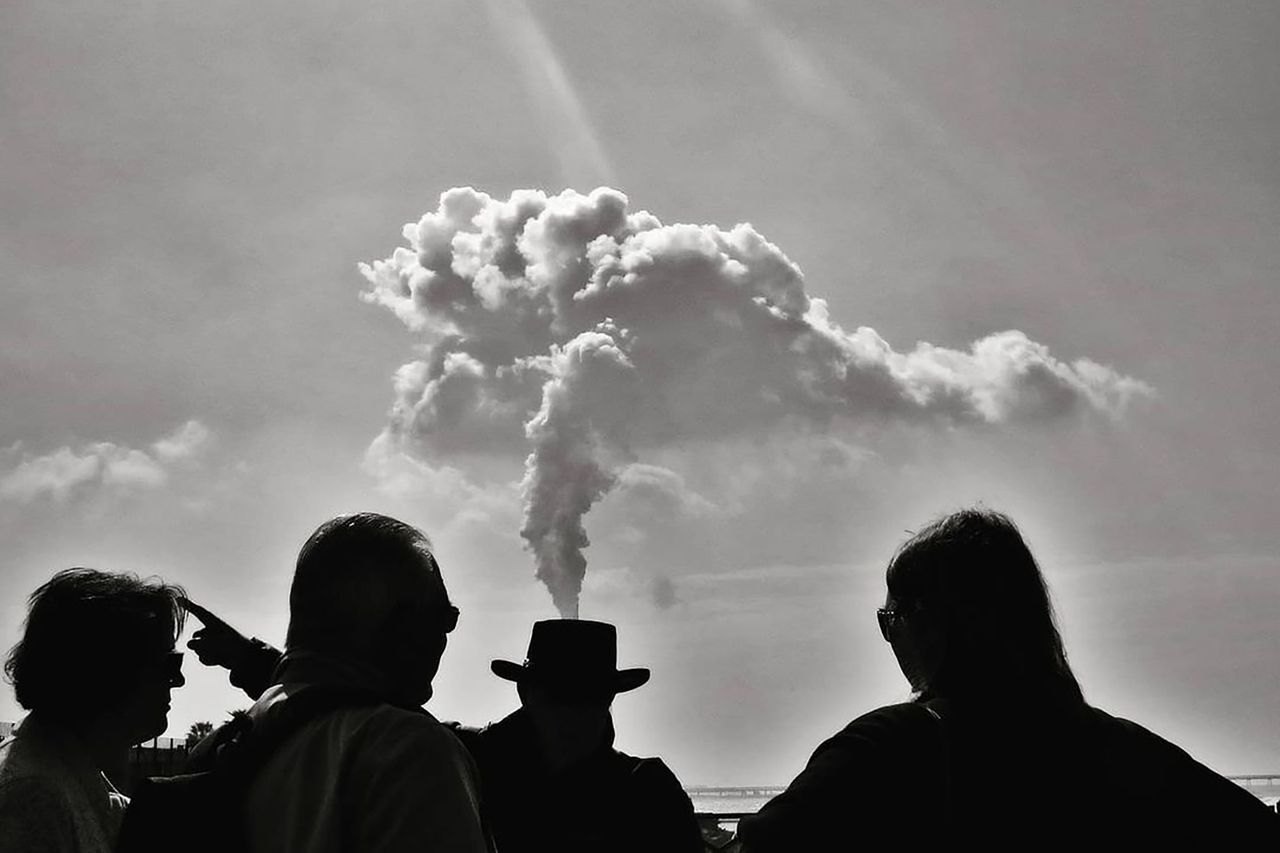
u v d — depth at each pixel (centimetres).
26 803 308
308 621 284
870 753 263
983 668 280
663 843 460
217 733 281
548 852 441
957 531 294
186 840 248
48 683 329
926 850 258
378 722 255
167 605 352
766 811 263
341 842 242
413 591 289
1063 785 265
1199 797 274
